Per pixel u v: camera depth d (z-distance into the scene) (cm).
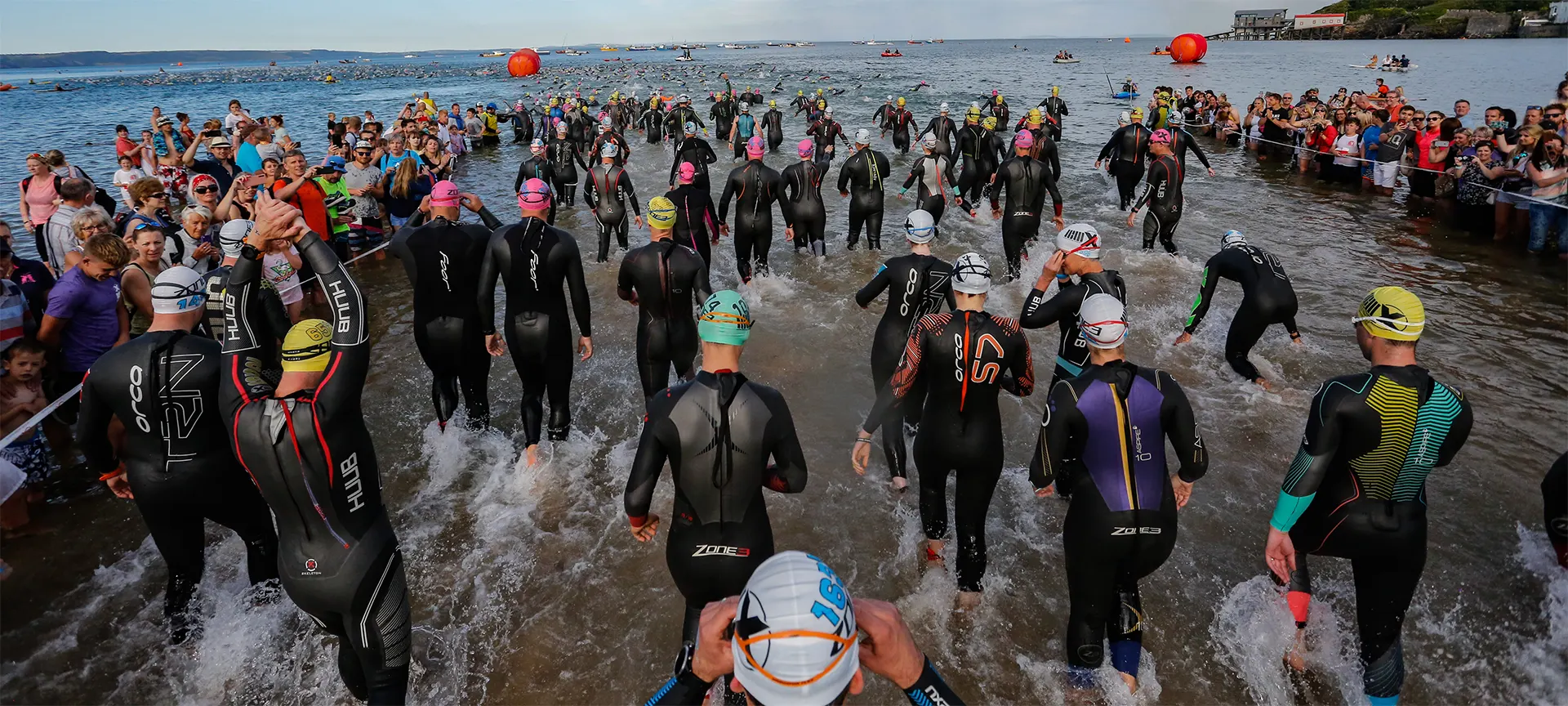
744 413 293
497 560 415
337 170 952
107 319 515
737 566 299
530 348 500
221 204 773
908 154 2016
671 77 6606
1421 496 306
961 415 366
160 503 335
